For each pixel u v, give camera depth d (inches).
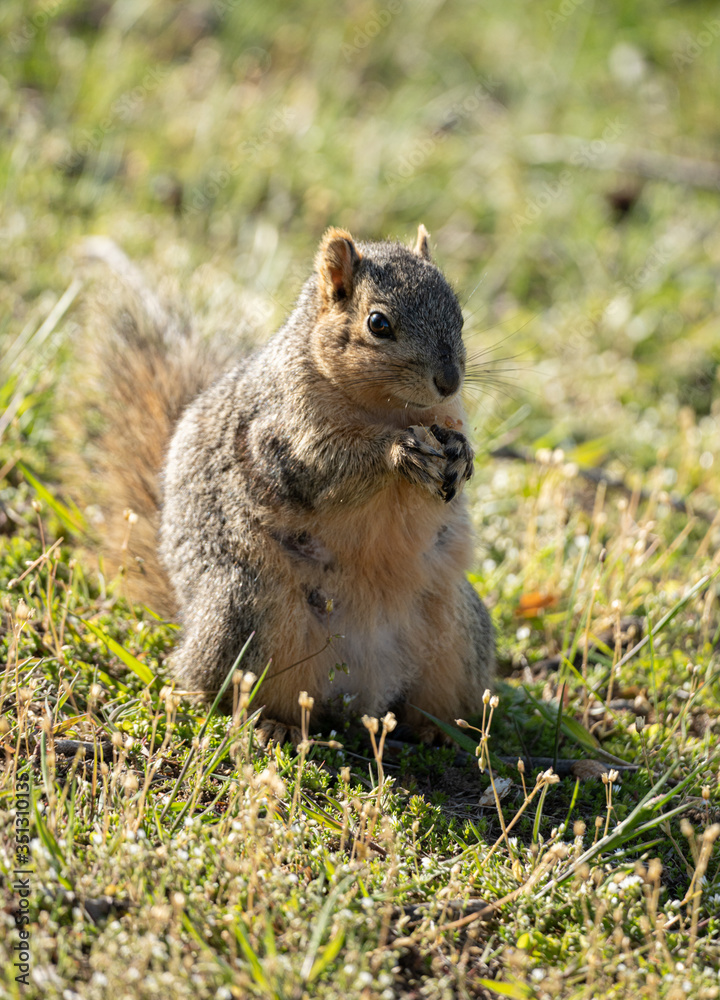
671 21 997.2
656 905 277.0
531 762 363.9
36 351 510.3
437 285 366.6
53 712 327.6
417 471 342.0
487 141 829.8
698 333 687.1
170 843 280.2
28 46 803.4
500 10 982.4
